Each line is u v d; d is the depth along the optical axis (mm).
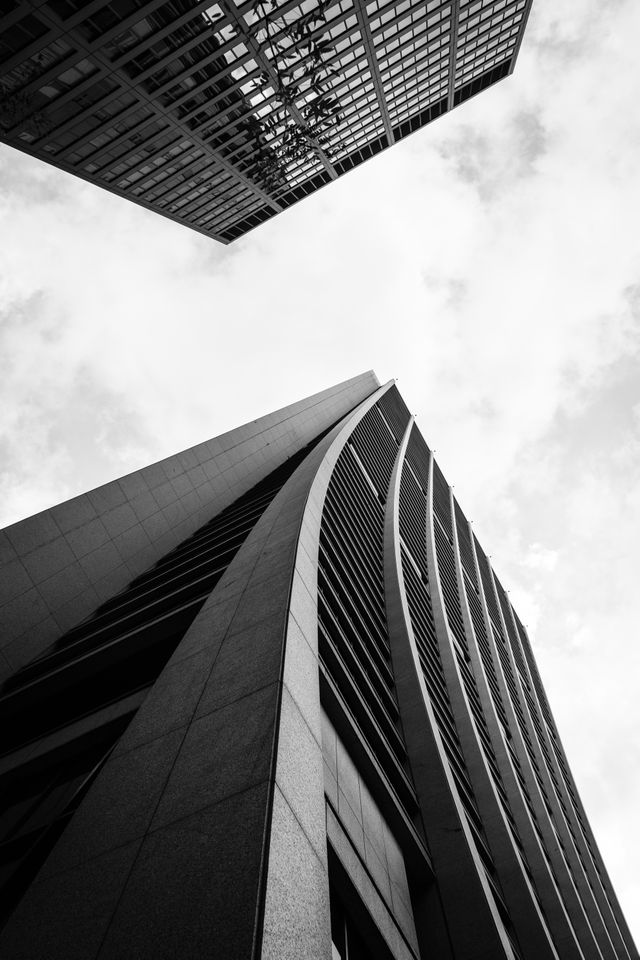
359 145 57594
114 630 17703
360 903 10602
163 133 44219
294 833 6816
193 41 35969
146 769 8242
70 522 24828
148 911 5973
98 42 33688
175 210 57531
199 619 12945
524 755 50969
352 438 61438
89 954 5789
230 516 31625
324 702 14852
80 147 43406
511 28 49188
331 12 38344
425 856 15719
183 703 9500
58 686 15797
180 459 35125
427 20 43469
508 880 24203
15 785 12906
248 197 58219
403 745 20875
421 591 45438
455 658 39562
